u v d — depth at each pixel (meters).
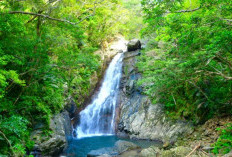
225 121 8.27
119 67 17.98
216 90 9.04
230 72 7.62
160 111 11.90
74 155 9.06
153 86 9.35
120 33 27.55
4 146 6.60
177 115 11.01
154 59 10.28
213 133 7.96
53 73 9.03
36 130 8.77
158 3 6.02
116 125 13.49
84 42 16.08
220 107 8.96
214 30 5.28
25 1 7.92
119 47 23.78
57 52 9.12
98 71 17.98
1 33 7.48
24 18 8.61
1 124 6.33
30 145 7.89
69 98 12.99
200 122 9.73
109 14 19.59
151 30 6.60
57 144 8.86
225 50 6.00
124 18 23.38
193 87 10.73
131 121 12.45
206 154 6.38
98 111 14.71
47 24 9.34
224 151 6.14
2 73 6.00
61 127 10.20
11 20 7.04
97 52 19.67
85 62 9.29
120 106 14.56
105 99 15.69
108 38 24.38
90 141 11.45
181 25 5.75
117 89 16.28
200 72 7.48
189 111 10.48
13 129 6.45
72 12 15.17
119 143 9.33
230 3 5.02
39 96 9.92
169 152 7.03
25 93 8.81
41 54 8.23
